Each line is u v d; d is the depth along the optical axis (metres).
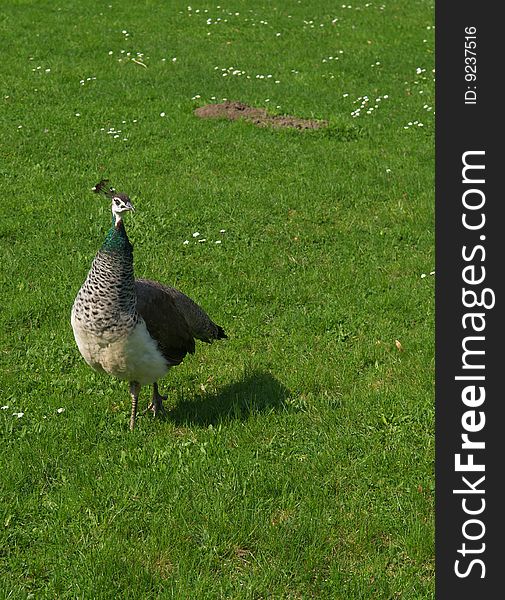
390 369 10.00
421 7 30.61
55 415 8.86
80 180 15.43
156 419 8.94
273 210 14.54
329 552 7.07
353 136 18.23
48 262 12.45
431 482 7.91
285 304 11.62
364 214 14.54
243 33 26.42
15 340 10.49
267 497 7.68
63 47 23.89
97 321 7.84
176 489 7.66
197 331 9.27
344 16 29.09
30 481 7.85
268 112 19.30
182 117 18.88
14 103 19.27
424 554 7.07
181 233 13.57
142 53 23.73
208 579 6.67
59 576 6.67
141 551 6.96
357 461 8.23
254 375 9.84
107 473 7.89
